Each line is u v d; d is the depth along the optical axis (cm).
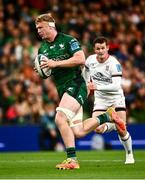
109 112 2642
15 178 2127
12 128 4625
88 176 2164
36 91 4988
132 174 2239
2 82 5138
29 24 5897
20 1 6222
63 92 2534
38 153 4084
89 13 6272
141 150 4366
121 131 2752
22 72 5266
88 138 4662
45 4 6297
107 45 2895
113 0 6506
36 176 2195
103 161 3042
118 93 2942
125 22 6272
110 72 2892
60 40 2536
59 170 2427
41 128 4688
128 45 5978
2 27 5781
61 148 4706
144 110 5181
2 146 4600
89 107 4734
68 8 6269
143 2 6556
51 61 2480
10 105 4919
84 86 2541
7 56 5434
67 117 2466
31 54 5425
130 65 5588
